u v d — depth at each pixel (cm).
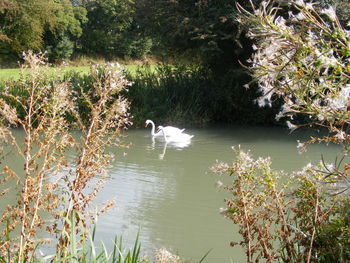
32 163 342
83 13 4691
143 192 839
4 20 4044
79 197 353
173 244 605
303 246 369
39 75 375
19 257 312
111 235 627
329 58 214
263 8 218
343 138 254
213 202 791
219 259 561
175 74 2025
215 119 1953
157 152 1241
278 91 226
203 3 1834
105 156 368
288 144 1379
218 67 2005
